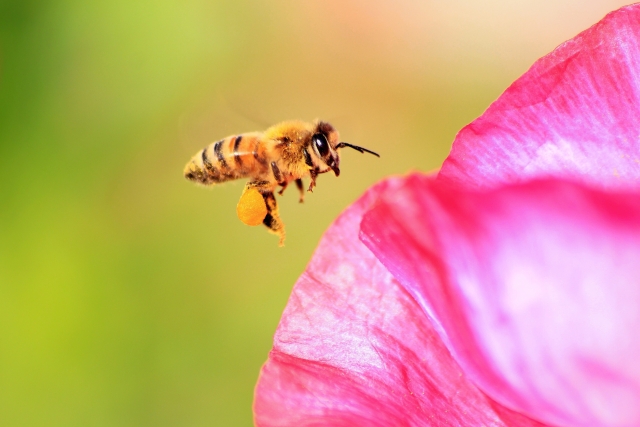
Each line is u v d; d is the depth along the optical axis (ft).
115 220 0.66
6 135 0.63
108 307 0.64
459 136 0.37
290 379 0.39
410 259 0.32
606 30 0.36
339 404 0.38
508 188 0.27
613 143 0.35
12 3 0.62
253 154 0.47
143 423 0.63
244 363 0.66
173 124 0.66
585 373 0.27
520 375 0.28
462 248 0.28
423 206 0.29
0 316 0.61
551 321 0.27
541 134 0.36
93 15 0.63
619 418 0.27
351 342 0.39
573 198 0.25
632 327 0.26
